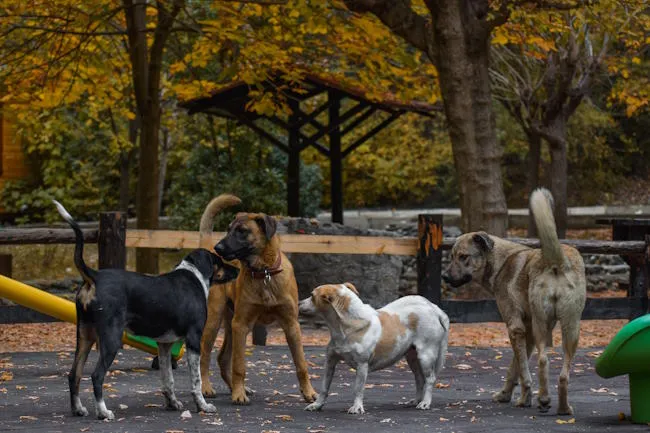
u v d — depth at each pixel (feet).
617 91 71.61
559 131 71.36
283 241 37.01
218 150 80.64
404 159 116.16
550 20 54.03
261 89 49.98
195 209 78.07
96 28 50.01
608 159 119.75
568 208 112.06
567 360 25.07
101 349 23.53
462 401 27.48
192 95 60.03
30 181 100.99
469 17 49.78
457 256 26.91
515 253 26.58
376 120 112.47
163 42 58.13
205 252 25.63
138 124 80.12
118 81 66.59
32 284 61.52
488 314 38.34
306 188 83.46
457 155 50.19
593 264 74.02
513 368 27.09
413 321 25.49
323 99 95.30
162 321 24.32
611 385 30.66
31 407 25.64
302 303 24.89
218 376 32.27
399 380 31.55
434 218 37.65
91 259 72.33
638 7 54.54
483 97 50.03
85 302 23.68
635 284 43.09
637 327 22.79
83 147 97.81
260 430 22.45
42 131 74.13
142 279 24.22
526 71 71.87
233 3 54.75
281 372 33.17
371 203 121.39
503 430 22.65
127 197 81.15
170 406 25.49
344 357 24.94
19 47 56.08
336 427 22.90
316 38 60.23
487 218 49.65
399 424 23.35
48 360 35.04
